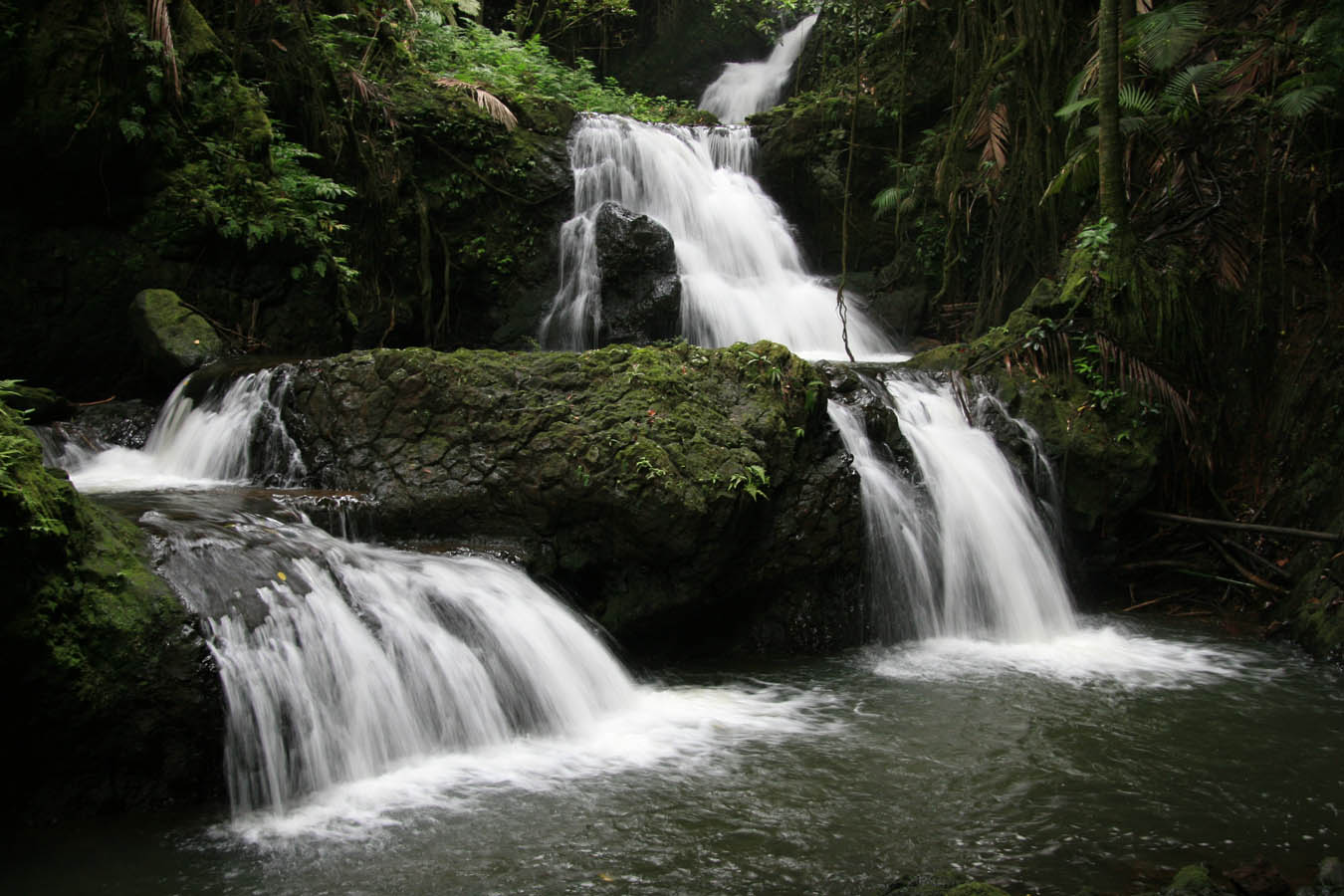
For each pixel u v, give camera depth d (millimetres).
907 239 14391
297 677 5211
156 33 9305
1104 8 9906
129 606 4898
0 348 8977
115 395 9562
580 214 13344
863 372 9406
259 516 6238
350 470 7289
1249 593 8938
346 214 11844
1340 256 9672
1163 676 7262
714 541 7055
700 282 13031
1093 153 10695
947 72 14430
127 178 9422
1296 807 5098
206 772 4973
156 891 4152
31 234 9102
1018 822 4887
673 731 6082
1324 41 9492
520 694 6020
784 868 4398
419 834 4676
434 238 12898
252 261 10086
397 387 7398
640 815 4895
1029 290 12273
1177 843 4699
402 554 6477
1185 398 9672
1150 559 9570
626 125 14328
